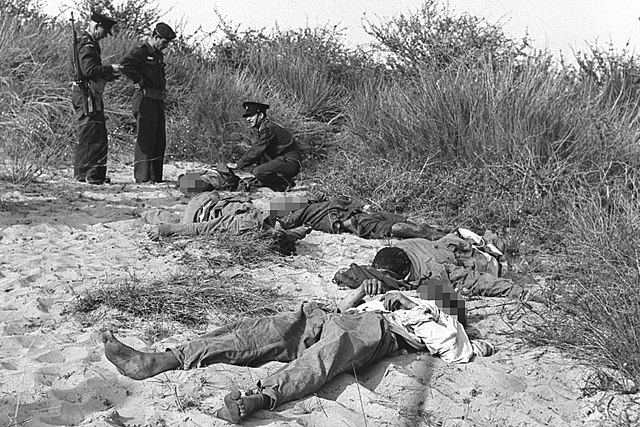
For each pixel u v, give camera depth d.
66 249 6.93
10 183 9.05
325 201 8.35
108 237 7.32
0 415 4.03
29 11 13.73
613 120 10.01
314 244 7.52
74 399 4.30
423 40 14.12
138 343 5.00
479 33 13.63
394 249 6.20
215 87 13.18
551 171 8.45
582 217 6.95
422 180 9.12
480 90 9.90
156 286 5.88
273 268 6.70
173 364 4.60
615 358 4.85
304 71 14.42
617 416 4.39
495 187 8.60
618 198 7.27
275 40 15.88
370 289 5.35
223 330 4.82
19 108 10.06
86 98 9.43
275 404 4.18
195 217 7.46
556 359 5.09
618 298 5.28
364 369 4.74
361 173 9.37
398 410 4.34
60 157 10.18
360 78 14.82
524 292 6.13
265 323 4.84
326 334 4.71
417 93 10.62
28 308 5.49
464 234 6.97
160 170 10.14
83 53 9.34
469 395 4.55
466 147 9.55
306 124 12.69
